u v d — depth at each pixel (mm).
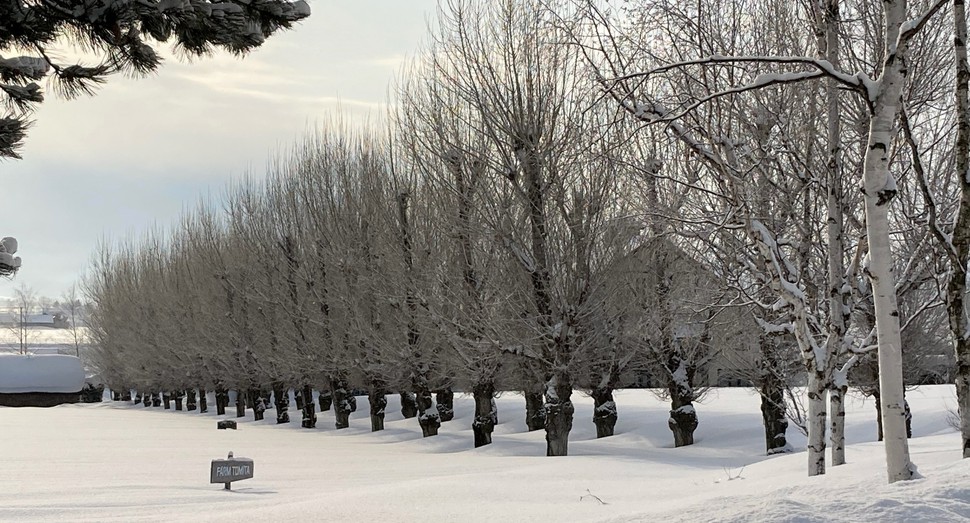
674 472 16781
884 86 9062
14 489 15336
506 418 42531
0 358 92938
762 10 14461
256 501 13531
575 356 24672
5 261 9516
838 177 12930
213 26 7160
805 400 25781
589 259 24625
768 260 12500
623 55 13789
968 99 10016
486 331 25688
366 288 36594
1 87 7586
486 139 25891
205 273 56219
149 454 25281
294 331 44688
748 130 13648
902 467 8477
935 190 15195
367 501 12055
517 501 12039
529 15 25078
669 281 25594
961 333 9703
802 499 7328
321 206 40344
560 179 24469
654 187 15508
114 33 7117
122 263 82688
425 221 31312
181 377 69812
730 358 25547
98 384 104062
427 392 34156
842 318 12617
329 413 58594
